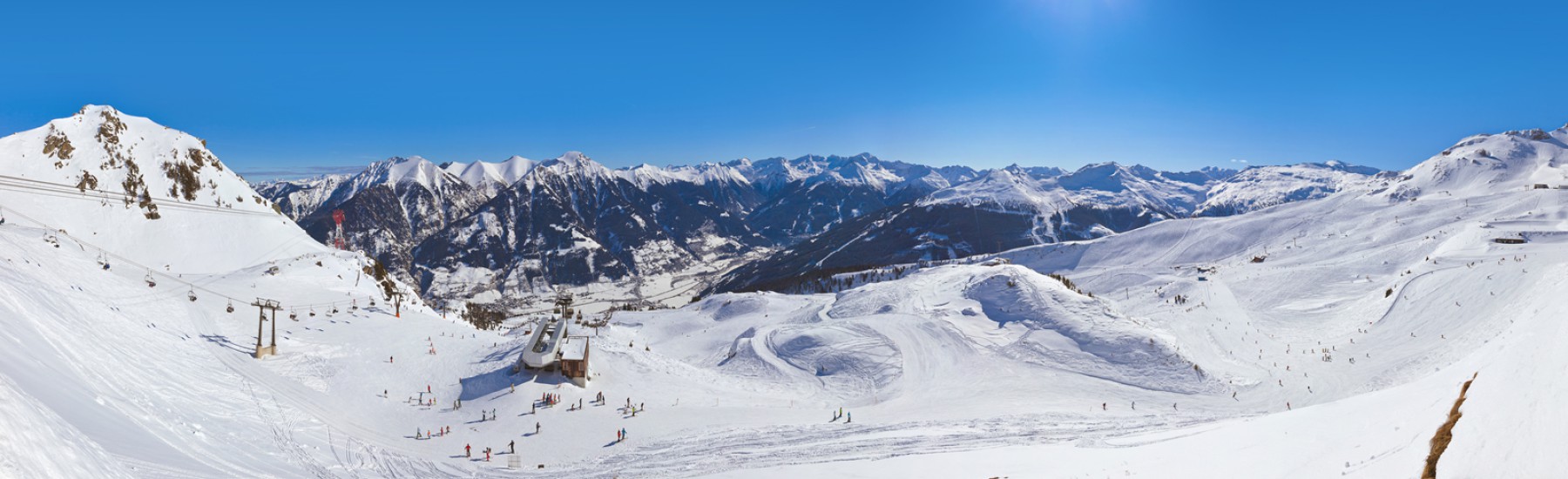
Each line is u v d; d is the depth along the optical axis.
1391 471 19.30
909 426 57.06
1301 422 33.59
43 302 43.31
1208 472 26.83
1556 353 19.14
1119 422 57.91
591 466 48.28
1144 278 166.50
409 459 48.72
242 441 38.53
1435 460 18.05
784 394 79.81
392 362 74.75
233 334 72.44
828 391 81.00
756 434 56.09
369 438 52.94
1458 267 111.69
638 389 73.69
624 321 154.12
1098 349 87.94
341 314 89.94
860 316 115.00
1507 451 15.57
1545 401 16.50
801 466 40.72
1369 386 70.06
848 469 38.00
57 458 17.98
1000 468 34.25
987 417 62.31
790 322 125.94
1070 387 78.06
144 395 37.91
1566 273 81.06
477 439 56.44
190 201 154.00
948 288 127.62
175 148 161.62
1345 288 131.00
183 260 135.50
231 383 51.75
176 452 29.75
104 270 74.12
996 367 85.69
